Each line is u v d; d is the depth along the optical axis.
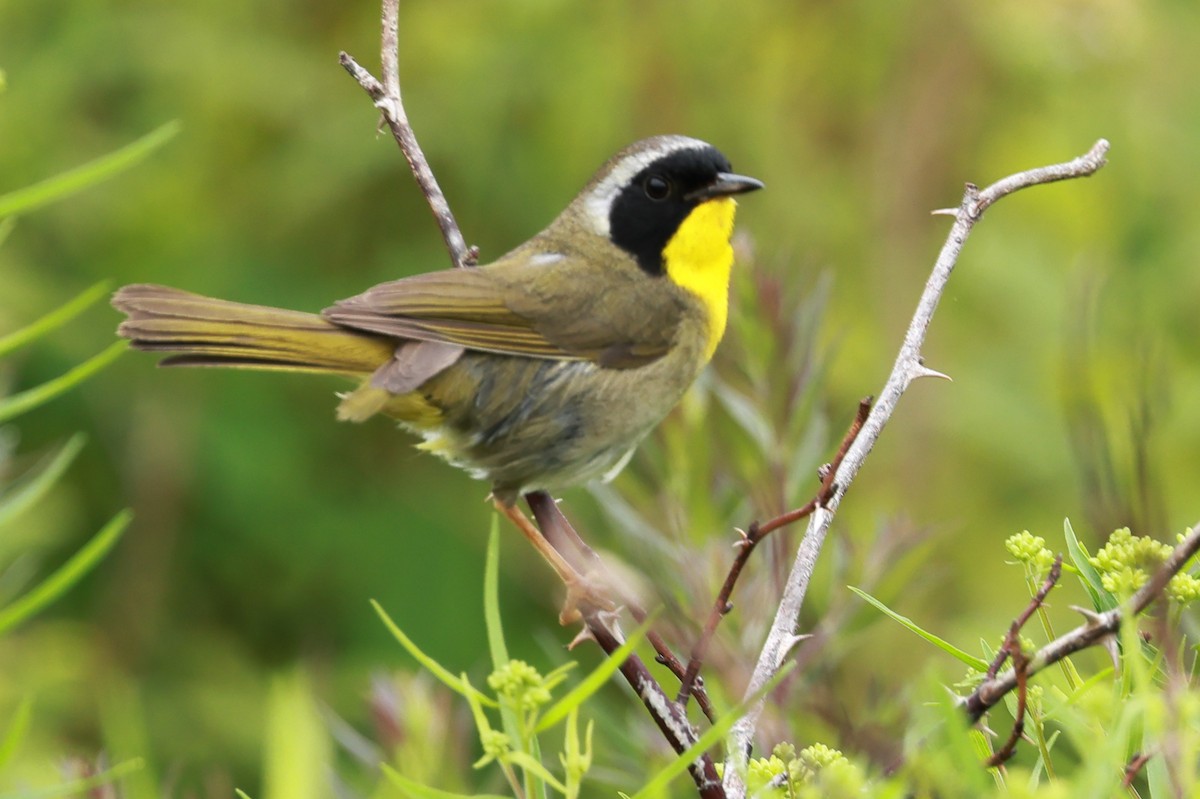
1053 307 13.37
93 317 13.70
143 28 13.70
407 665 13.02
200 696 13.13
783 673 3.28
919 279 13.91
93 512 13.87
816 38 14.22
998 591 11.98
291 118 14.05
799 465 6.30
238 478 13.62
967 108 14.23
